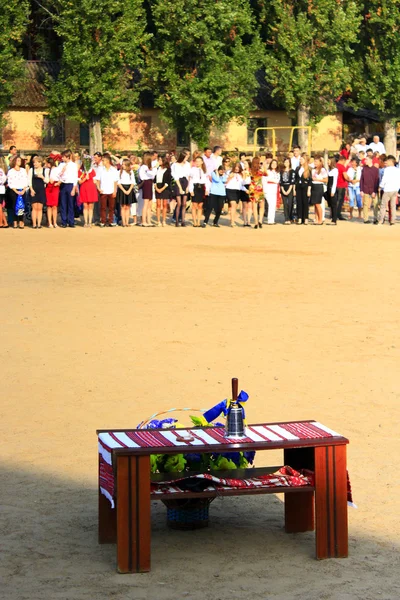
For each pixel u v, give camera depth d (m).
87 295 23.36
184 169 42.56
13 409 13.59
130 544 8.38
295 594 7.91
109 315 20.66
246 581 8.20
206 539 9.25
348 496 8.89
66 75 69.19
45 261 30.12
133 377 15.33
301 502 9.44
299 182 44.88
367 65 77.12
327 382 15.09
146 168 42.28
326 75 72.69
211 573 8.39
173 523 9.55
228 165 45.53
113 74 67.94
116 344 17.75
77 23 66.75
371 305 22.34
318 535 8.70
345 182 47.22
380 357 16.91
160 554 8.85
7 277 26.48
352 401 13.98
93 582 8.16
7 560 8.59
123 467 8.40
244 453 9.71
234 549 8.98
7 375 15.51
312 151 81.44
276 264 30.02
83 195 41.22
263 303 22.44
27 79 71.88
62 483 10.59
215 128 77.50
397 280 26.64
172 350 17.27
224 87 69.31
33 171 40.62
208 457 9.43
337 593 7.93
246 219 43.56
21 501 10.05
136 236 38.25
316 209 45.38
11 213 41.03
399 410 13.53
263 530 9.52
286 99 72.69
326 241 37.53
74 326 19.44
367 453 11.59
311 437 8.95
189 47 69.25
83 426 12.73
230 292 24.08
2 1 65.75
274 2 71.69
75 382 15.05
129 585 8.12
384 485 10.52
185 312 21.11
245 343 17.91
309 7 71.88
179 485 8.82
